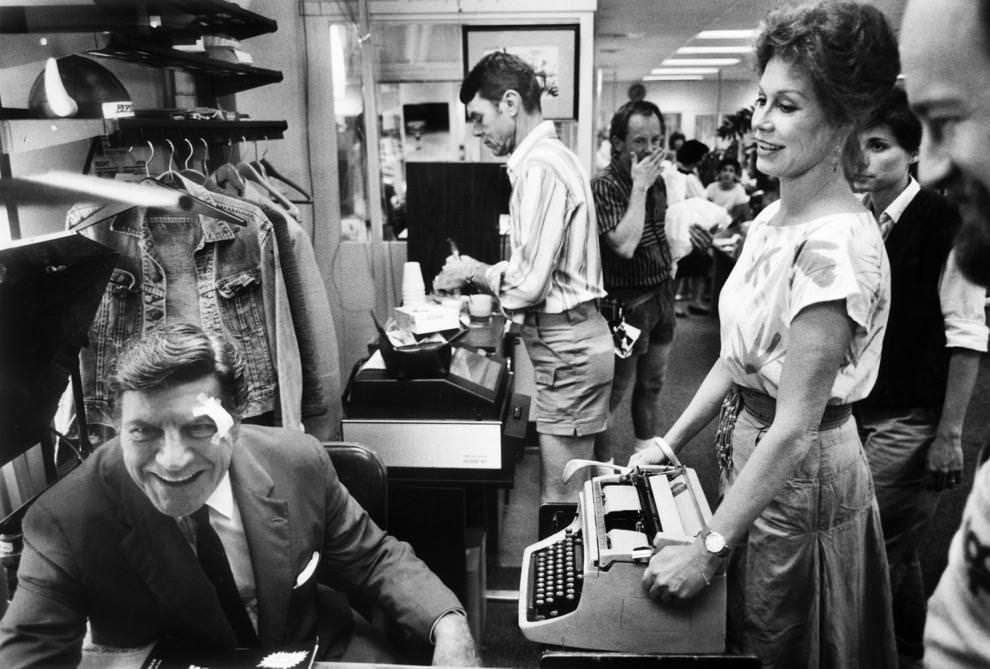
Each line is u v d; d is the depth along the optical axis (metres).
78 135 1.44
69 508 0.99
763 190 5.98
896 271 1.73
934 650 0.45
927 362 1.76
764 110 1.15
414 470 1.91
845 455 1.24
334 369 2.06
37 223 1.17
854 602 1.30
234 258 1.64
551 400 2.15
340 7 3.14
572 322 2.06
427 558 1.95
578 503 1.46
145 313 1.47
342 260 3.41
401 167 3.85
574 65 3.69
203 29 1.88
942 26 0.42
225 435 1.01
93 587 1.01
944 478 1.79
